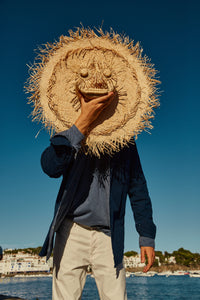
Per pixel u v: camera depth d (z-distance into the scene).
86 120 1.78
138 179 2.26
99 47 2.04
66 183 1.91
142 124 1.94
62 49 2.02
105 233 1.95
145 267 2.06
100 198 1.96
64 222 1.97
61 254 1.92
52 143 1.72
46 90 1.96
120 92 2.01
